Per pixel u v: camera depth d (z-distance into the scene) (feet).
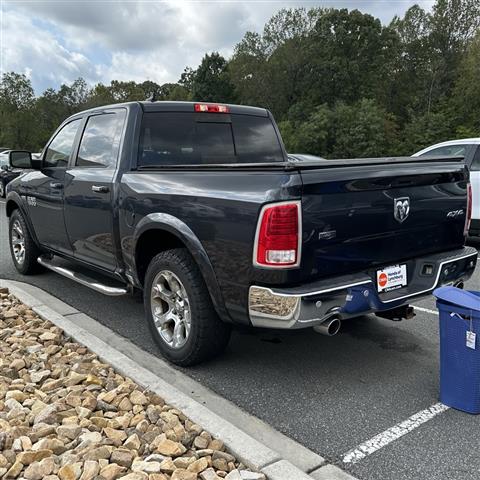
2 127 179.73
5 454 8.23
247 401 10.85
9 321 14.71
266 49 204.13
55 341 13.33
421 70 205.98
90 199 14.53
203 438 8.86
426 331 14.92
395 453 9.04
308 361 12.84
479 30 175.11
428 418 10.18
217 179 10.62
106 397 10.28
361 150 156.25
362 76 194.59
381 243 10.91
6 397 10.26
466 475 8.43
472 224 25.67
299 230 9.38
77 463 8.07
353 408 10.58
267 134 16.02
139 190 12.56
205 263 10.80
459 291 10.33
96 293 18.47
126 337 14.38
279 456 8.39
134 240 12.84
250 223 9.74
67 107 265.34
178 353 12.10
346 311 10.14
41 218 17.93
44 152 17.94
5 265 22.52
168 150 13.98
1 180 51.85
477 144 25.64
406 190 11.19
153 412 9.67
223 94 198.49
